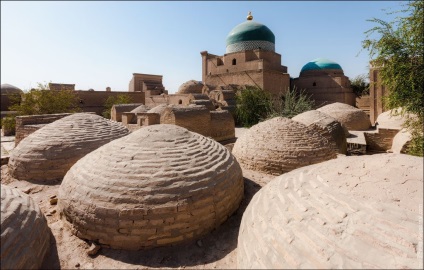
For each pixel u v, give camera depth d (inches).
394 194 117.0
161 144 222.7
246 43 1121.4
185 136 245.3
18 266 136.8
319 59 1180.5
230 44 1163.3
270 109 854.5
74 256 177.8
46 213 236.1
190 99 938.1
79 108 912.3
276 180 188.1
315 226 119.9
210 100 917.2
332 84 1090.7
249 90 922.1
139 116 593.6
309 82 1143.6
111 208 181.8
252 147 334.3
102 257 178.2
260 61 1015.0
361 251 101.0
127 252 180.9
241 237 156.9
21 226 151.4
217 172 217.0
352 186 132.3
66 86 1095.0
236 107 933.2
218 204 207.3
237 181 239.5
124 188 186.5
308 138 322.7
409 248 95.6
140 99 1155.9
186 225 189.2
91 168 211.2
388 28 324.8
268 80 1018.7
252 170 328.2
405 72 314.2
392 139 534.9
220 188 211.6
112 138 352.8
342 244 106.3
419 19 297.0
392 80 328.8
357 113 733.9
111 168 201.9
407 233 100.2
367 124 737.6
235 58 1106.7
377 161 140.6
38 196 276.1
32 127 458.0
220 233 204.5
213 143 268.5
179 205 185.3
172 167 201.8
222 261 175.3
